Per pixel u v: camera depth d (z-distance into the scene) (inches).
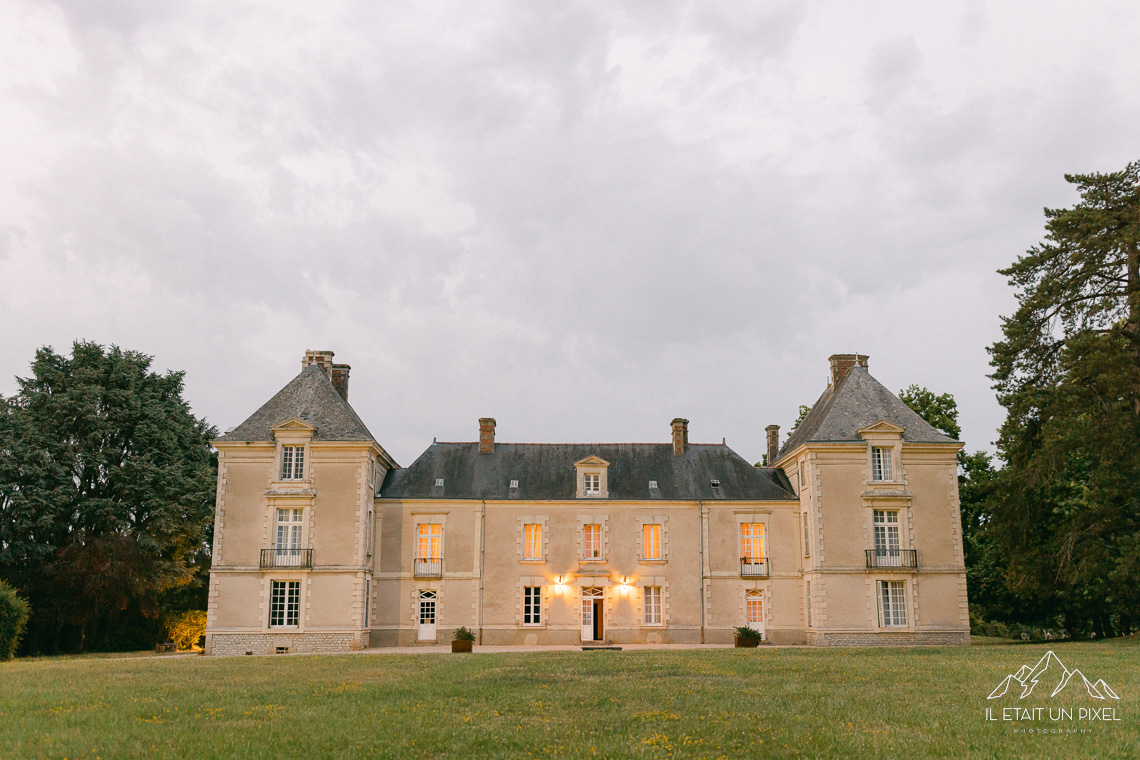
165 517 1482.5
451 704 541.0
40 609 1389.0
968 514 1644.9
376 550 1460.4
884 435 1422.2
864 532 1393.9
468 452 1585.9
